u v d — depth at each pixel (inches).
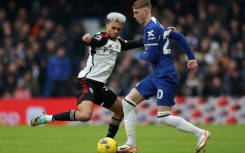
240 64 2342.5
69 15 2770.7
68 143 1441.9
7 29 2559.1
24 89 2390.5
